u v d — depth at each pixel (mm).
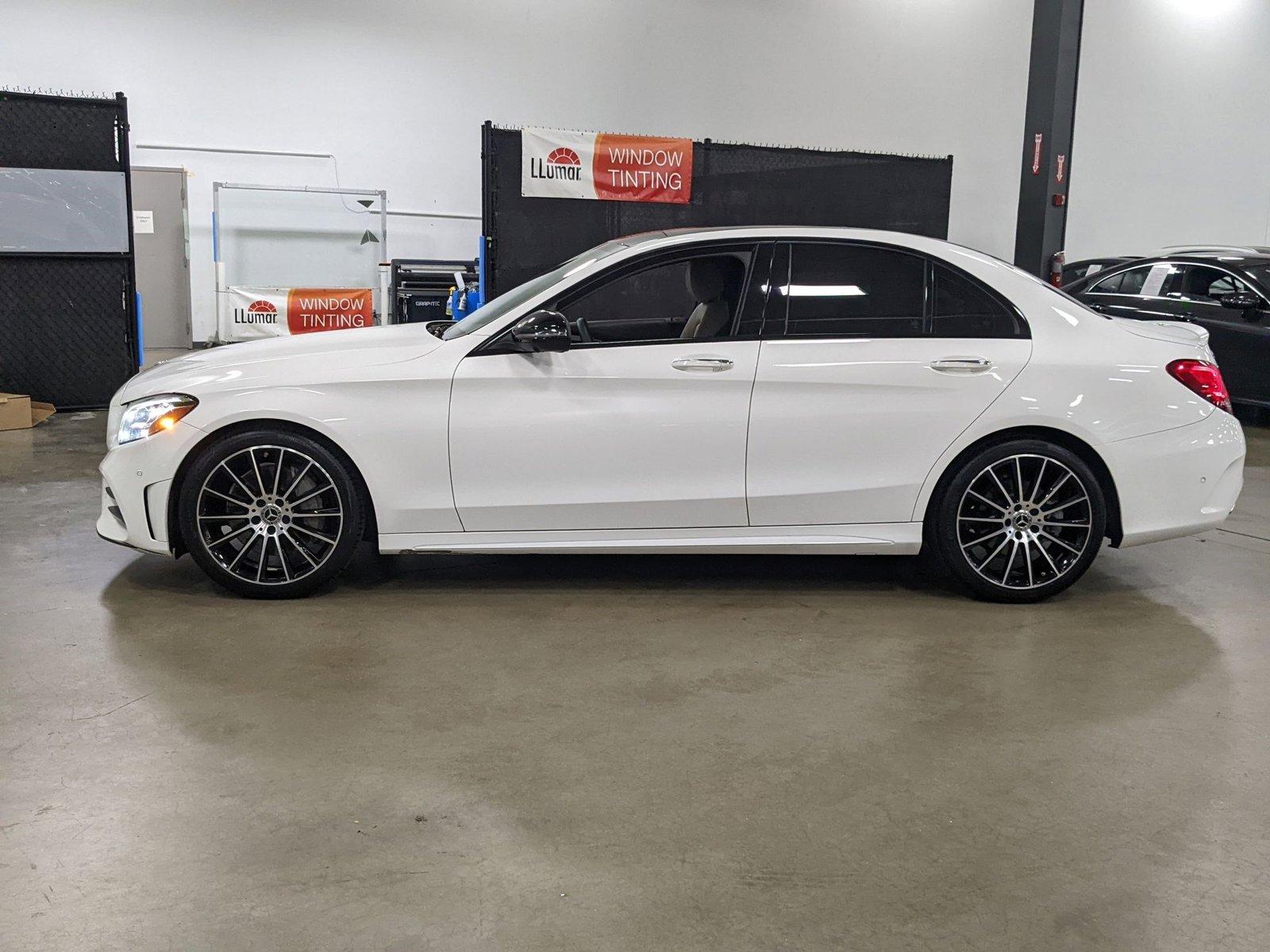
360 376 3939
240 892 2199
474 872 2285
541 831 2453
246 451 3947
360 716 3064
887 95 15047
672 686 3332
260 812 2516
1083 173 15992
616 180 8203
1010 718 3137
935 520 4156
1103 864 2365
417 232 14094
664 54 14258
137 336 8867
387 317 13875
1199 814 2594
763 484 4035
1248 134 16562
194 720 3021
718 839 2436
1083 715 3170
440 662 3504
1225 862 2383
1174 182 16422
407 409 3938
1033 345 4078
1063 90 9312
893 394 4008
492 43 13812
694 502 4027
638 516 4039
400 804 2564
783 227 4164
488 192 8023
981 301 4117
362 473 3959
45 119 8312
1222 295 8945
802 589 4375
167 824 2455
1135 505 4102
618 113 14281
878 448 4031
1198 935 2119
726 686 3340
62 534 5027
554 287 4086
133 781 2654
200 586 4258
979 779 2750
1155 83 16000
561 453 3977
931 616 4059
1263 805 2643
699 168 8406
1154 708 3232
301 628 3803
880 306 4094
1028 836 2477
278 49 13242
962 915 2168
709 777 2734
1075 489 4098
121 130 8500
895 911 2176
